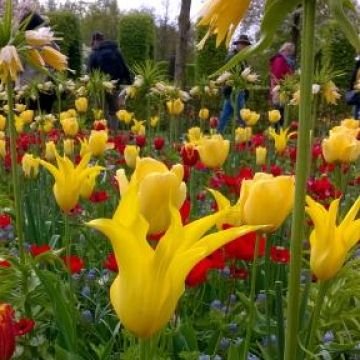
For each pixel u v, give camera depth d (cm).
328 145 80
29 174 102
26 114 178
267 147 177
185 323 55
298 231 31
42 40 67
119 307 25
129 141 196
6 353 30
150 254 24
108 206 112
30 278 62
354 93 222
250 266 72
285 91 170
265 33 30
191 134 146
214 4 32
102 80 214
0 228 94
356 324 60
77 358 46
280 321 43
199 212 108
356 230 35
